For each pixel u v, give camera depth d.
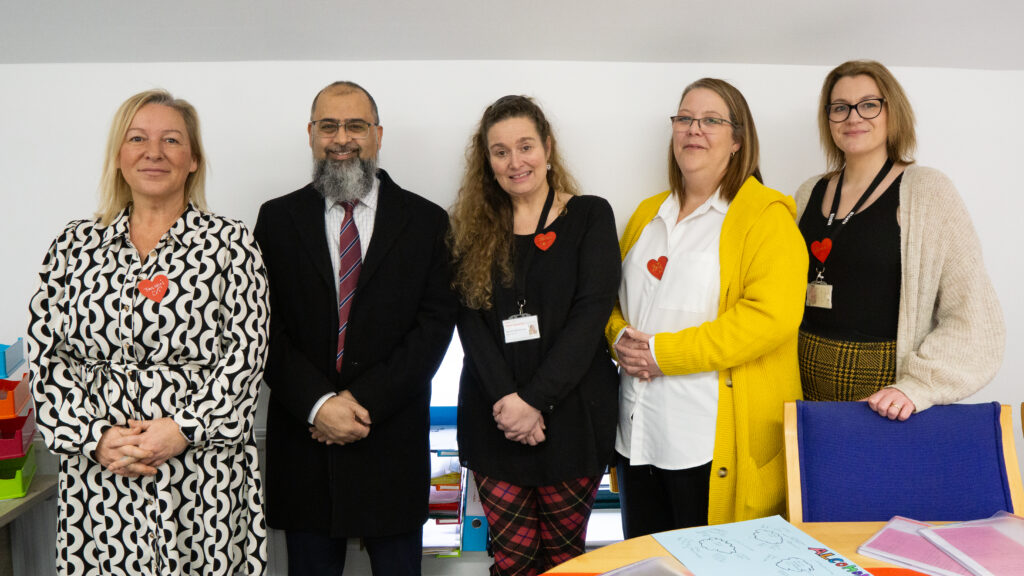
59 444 1.53
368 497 1.84
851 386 1.75
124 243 1.61
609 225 1.87
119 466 1.51
